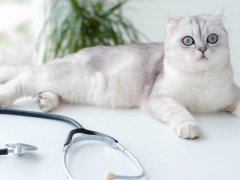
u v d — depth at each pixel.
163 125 0.81
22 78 0.92
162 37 1.82
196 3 1.65
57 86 0.93
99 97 0.97
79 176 0.55
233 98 0.93
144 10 1.89
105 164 0.60
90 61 0.99
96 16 1.74
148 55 1.04
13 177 0.55
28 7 2.03
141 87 0.99
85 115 0.86
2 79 1.04
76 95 0.95
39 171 0.56
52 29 1.81
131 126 0.79
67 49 1.67
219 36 0.89
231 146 0.71
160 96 0.93
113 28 1.80
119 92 0.97
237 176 0.59
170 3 1.76
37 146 0.65
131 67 0.99
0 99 0.86
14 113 0.80
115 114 0.89
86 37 1.70
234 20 1.51
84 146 0.66
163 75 0.97
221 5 1.55
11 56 2.04
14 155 0.60
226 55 0.89
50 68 0.95
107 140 0.67
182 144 0.70
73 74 0.95
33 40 2.03
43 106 0.86
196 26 0.89
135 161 0.60
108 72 0.98
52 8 1.87
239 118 0.90
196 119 0.88
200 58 0.86
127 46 1.06
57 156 0.62
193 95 0.92
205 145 0.71
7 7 2.02
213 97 0.92
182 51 0.88
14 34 2.05
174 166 0.61
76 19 1.73
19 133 0.71
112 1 1.95
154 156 0.64
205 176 0.58
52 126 0.75
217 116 0.92
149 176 0.57
